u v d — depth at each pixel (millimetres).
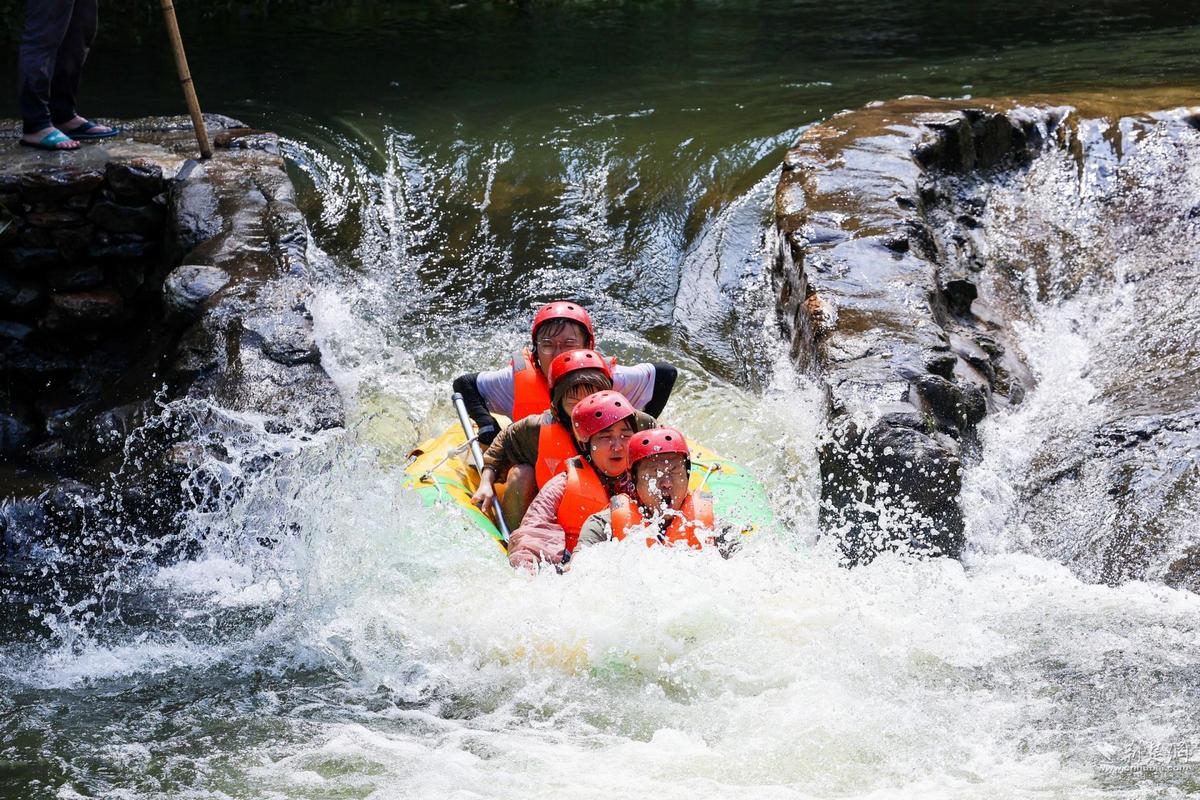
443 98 30141
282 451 14859
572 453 14156
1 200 19938
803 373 17141
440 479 14430
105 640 12406
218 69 33188
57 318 20141
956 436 15008
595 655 11469
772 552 12930
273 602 12883
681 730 10523
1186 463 14266
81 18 21875
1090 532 13812
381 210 24188
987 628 11805
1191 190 21078
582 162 25703
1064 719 10344
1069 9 37469
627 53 34406
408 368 18844
